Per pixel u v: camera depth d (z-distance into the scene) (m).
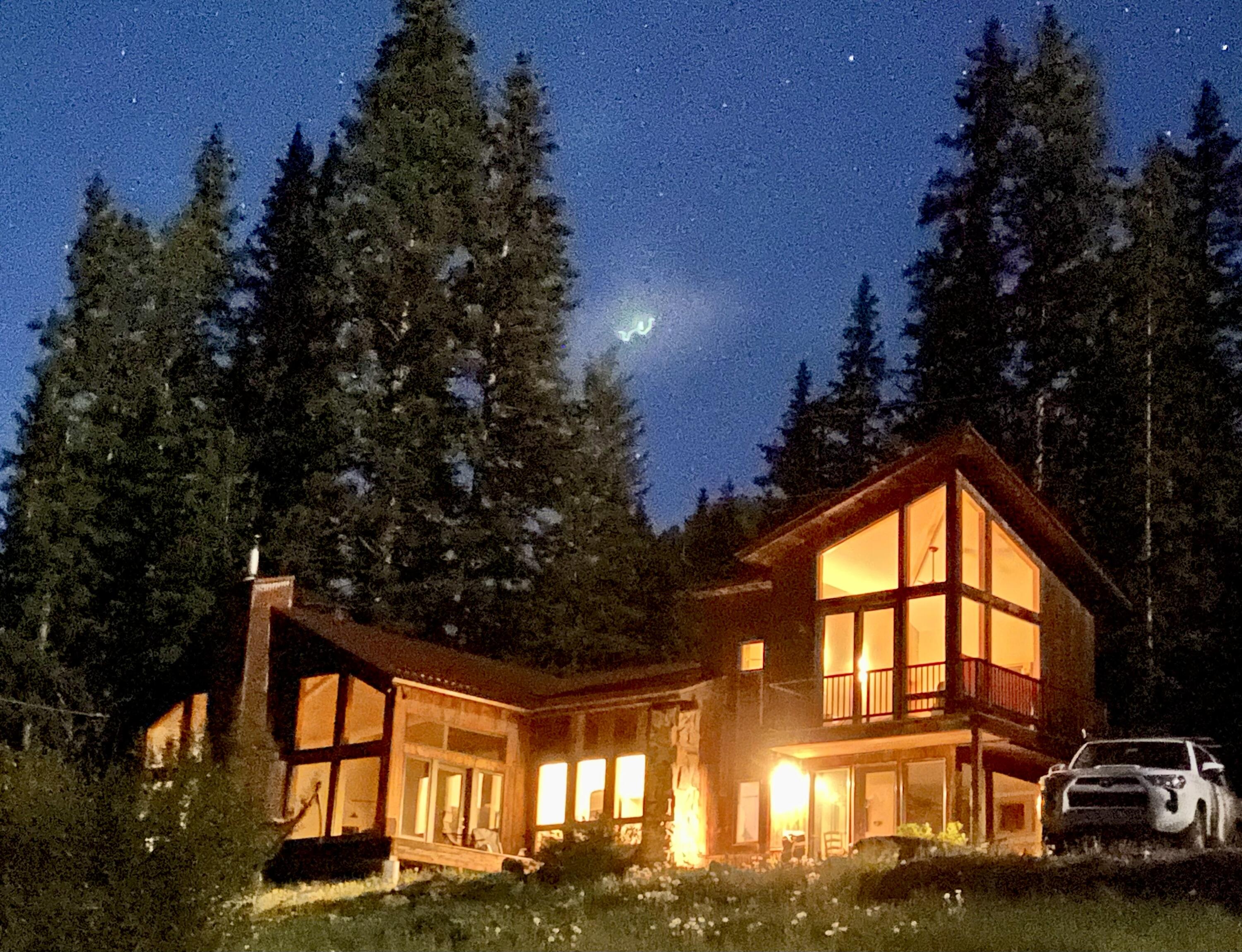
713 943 17.83
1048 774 24.27
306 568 50.34
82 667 47.84
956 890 19.38
